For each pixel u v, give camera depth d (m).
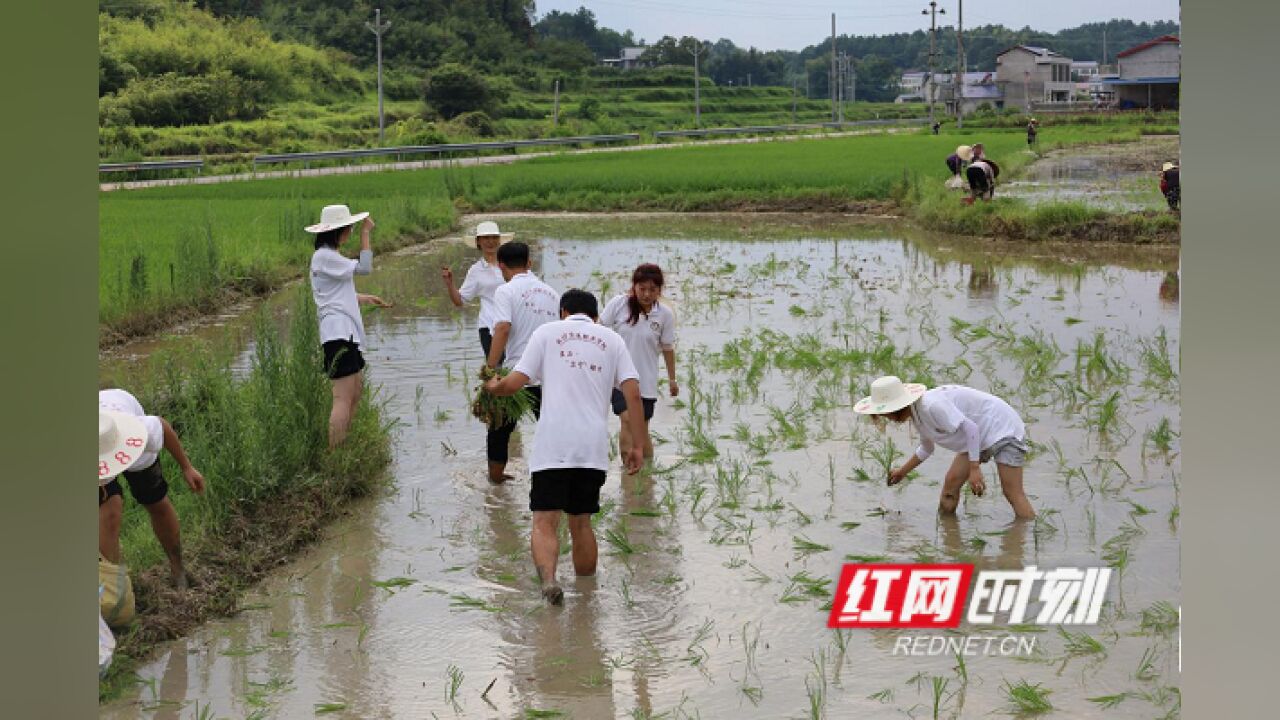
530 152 59.75
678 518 8.30
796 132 80.75
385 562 7.56
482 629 6.50
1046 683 5.62
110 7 89.81
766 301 17.69
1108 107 92.81
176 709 5.54
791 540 7.77
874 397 7.89
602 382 7.01
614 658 6.08
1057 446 9.62
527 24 129.62
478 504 8.73
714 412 11.23
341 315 9.13
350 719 5.43
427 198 31.45
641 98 117.50
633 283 9.29
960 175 30.31
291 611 6.79
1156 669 5.74
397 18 109.06
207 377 10.15
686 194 35.19
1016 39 177.75
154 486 6.49
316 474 8.52
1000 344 13.89
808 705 5.48
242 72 84.81
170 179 41.16
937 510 8.28
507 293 8.94
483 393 8.84
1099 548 7.39
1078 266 20.36
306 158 46.50
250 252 20.08
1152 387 11.58
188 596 6.68
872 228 29.00
